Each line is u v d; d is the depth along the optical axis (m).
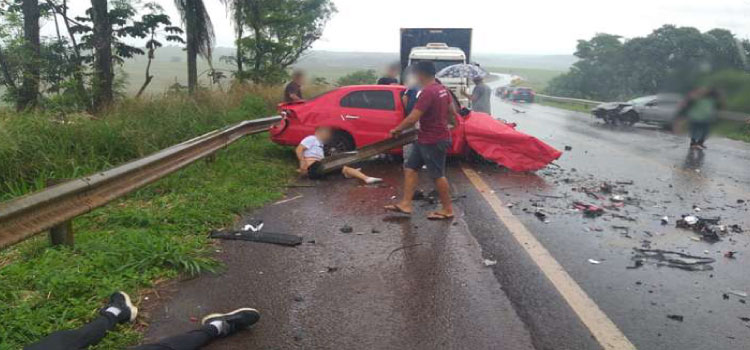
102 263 4.67
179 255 4.93
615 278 4.87
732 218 7.13
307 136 10.33
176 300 4.30
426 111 6.40
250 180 8.48
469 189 8.47
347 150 10.36
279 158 10.72
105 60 14.68
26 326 3.59
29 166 7.36
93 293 4.21
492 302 4.31
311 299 4.36
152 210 6.45
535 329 3.88
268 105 16.69
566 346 3.64
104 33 14.71
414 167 6.84
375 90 10.33
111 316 3.71
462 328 3.88
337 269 4.99
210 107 13.30
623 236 6.16
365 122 10.21
